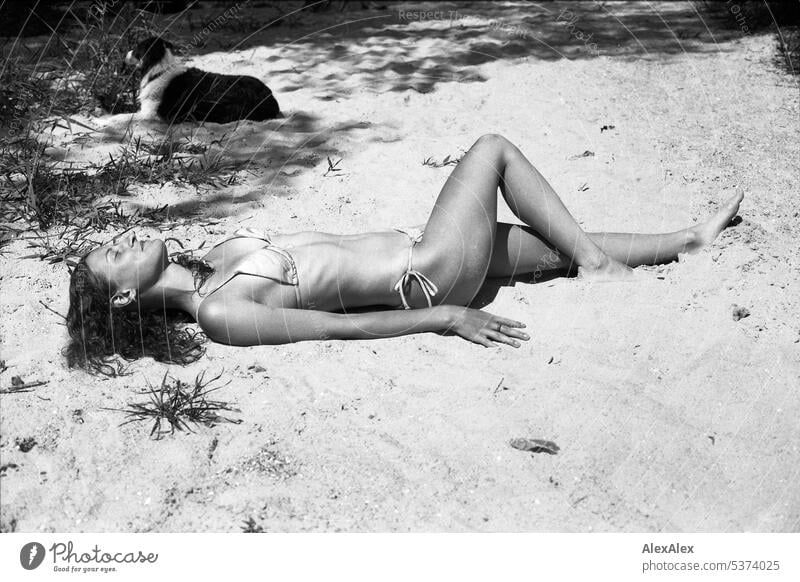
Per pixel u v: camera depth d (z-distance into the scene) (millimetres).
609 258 3838
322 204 4617
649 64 6906
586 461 2887
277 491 2783
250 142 5406
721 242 4020
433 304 3607
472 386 3252
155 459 2900
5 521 2672
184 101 5688
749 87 6363
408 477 2838
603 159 5113
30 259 4047
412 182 4852
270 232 4320
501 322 3529
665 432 3002
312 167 5070
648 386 3240
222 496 2773
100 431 3006
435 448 2953
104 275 3373
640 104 6016
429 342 3508
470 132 5543
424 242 3547
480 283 3627
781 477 2832
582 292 3770
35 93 5809
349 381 3271
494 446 2955
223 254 3566
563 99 6090
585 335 3533
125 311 3436
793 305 3645
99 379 3281
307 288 3484
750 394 3184
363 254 3537
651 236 3953
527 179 3703
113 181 4754
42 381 3248
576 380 3266
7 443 2936
